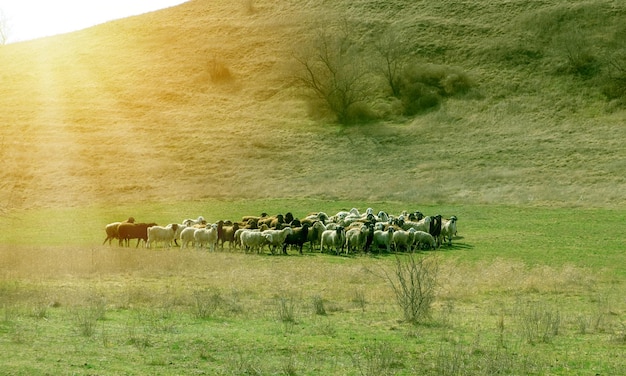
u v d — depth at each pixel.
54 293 17.44
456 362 11.00
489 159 59.34
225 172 60.28
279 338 13.04
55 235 39.56
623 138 61.78
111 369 10.30
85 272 22.52
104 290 18.78
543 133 65.44
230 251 32.00
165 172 60.53
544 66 80.44
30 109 78.75
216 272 23.34
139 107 79.88
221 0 115.06
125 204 51.41
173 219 45.22
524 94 75.56
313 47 86.81
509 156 59.59
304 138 68.94
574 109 70.94
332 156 63.72
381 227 32.94
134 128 72.94
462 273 23.02
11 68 96.50
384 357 11.31
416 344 12.88
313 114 76.31
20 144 68.12
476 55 84.69
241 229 32.50
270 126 72.94
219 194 53.72
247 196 52.94
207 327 13.95
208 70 88.69
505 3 96.81
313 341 12.86
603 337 13.81
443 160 60.25
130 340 12.35
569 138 63.16
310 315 15.69
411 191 51.97
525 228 38.16
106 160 63.75
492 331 14.23
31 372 9.86
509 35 88.00
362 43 90.94
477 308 17.25
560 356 12.09
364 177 57.00
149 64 93.62
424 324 14.89
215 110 78.62
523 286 20.64
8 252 28.08
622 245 31.98
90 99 82.56
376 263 26.73
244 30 100.88
